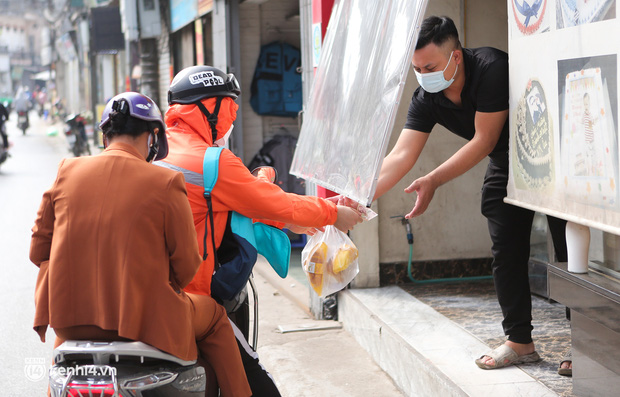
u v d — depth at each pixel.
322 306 5.71
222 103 2.84
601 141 2.56
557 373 3.66
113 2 21.86
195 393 2.48
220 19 8.99
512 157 3.33
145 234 2.35
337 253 3.15
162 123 2.56
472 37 5.62
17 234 9.98
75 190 2.40
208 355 2.68
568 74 2.76
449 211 5.85
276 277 7.23
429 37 3.26
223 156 2.71
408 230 5.77
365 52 3.34
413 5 2.77
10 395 4.53
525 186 3.21
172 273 2.47
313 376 4.52
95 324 2.36
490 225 3.75
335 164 3.27
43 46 56.62
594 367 3.16
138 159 2.45
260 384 2.86
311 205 2.82
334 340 5.24
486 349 4.07
